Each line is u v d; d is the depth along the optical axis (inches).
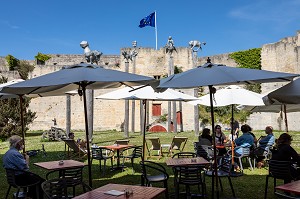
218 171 303.0
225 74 227.5
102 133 1309.1
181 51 1658.5
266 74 225.8
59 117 1605.6
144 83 273.9
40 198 268.8
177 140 583.5
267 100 288.5
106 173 422.9
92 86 309.3
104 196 178.4
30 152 596.7
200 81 222.4
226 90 418.3
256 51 1565.0
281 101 260.2
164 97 401.1
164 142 818.2
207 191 321.1
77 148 552.1
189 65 1659.7
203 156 390.3
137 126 1571.1
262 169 438.3
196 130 1031.0
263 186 339.9
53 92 350.9
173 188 335.6
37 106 1596.9
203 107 1413.6
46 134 968.3
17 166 264.7
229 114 1379.2
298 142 776.9
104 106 1609.3
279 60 1428.4
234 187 337.1
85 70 235.1
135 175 406.3
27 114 1061.1
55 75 234.5
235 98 399.9
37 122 1552.7
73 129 1588.3
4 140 987.9
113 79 220.4
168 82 232.8
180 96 417.1
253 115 1385.3
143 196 177.3
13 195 296.5
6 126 992.2
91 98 885.2
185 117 1502.2
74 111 1599.4
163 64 1658.5
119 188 197.0
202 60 1664.6
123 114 1604.3
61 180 211.8
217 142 441.1
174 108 1228.5
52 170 281.6
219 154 423.2
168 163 296.2
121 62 1646.2
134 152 437.7
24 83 227.1
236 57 1599.4
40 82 222.2
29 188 275.7
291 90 258.5
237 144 434.3
